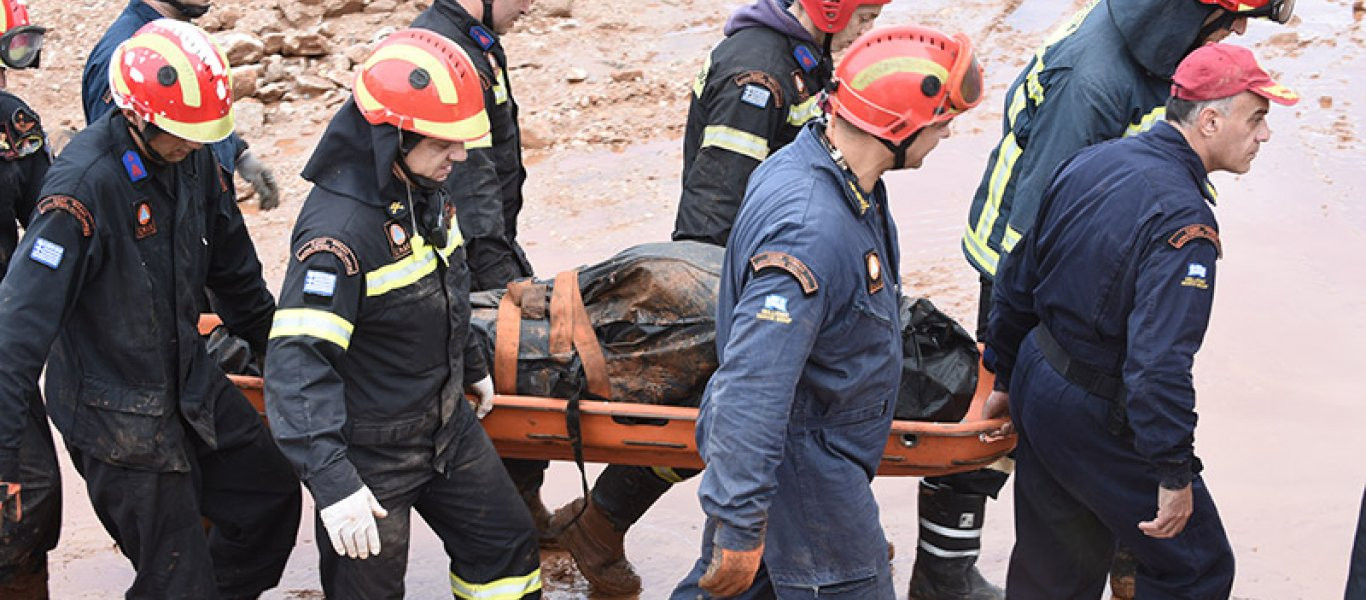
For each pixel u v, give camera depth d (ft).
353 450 11.16
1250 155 10.84
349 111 10.50
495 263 14.69
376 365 11.00
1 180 13.17
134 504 11.55
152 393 11.37
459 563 12.37
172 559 11.80
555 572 14.98
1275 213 22.29
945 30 32.09
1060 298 11.11
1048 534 12.37
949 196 23.86
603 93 29.17
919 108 9.39
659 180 25.36
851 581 10.46
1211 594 11.69
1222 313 19.13
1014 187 14.24
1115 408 11.03
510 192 15.78
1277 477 15.43
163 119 10.50
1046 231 11.35
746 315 9.41
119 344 11.17
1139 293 10.48
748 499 9.46
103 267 10.91
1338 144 24.82
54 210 10.46
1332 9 32.42
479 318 13.05
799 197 9.54
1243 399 17.04
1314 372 17.61
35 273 10.38
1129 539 11.59
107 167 10.75
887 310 10.02
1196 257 10.34
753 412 9.36
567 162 26.50
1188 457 10.52
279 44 30.53
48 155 13.64
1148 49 12.75
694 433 12.21
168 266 11.34
